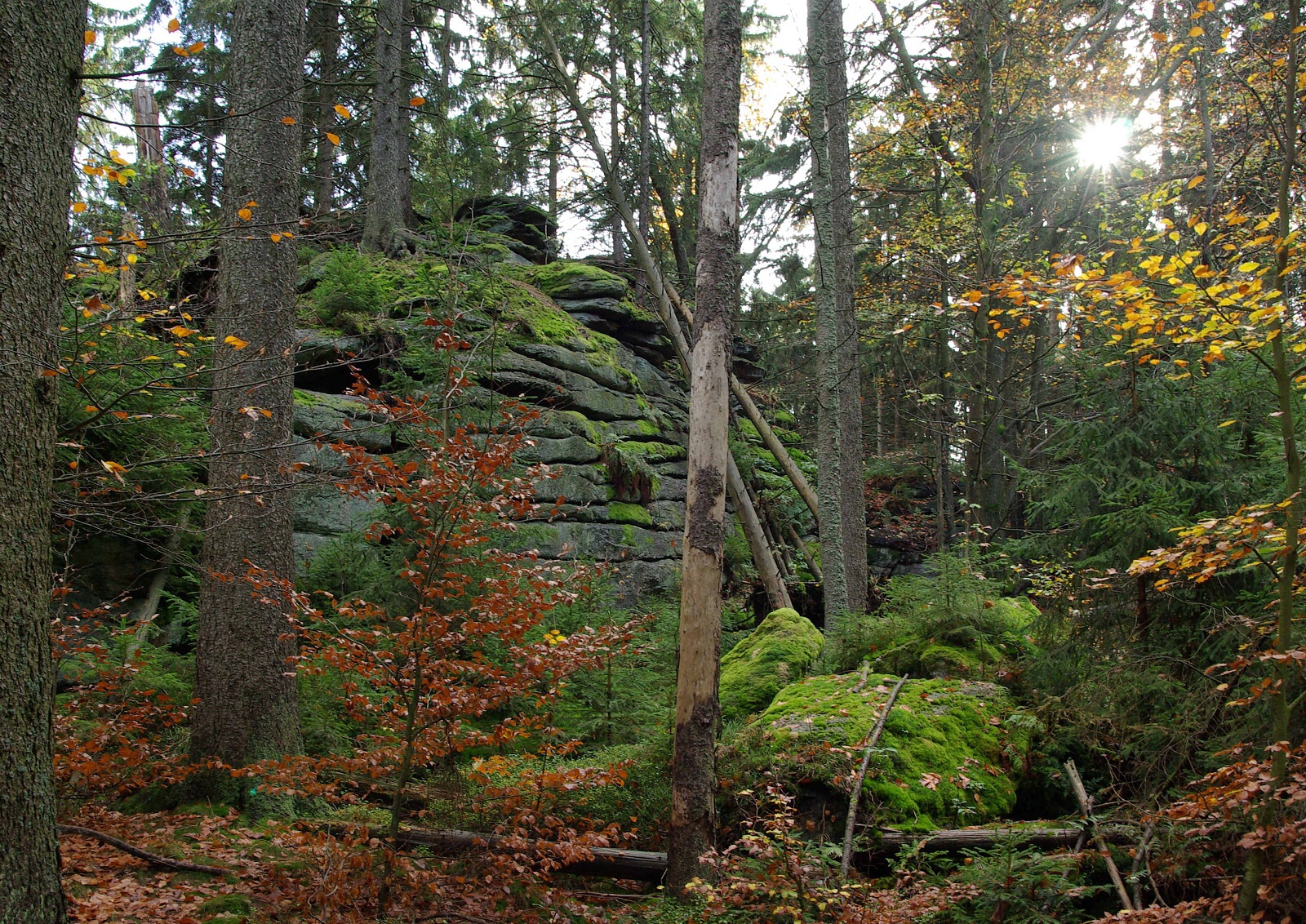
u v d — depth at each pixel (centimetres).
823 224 1320
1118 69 1866
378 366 1191
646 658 878
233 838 567
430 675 481
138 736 654
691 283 1950
